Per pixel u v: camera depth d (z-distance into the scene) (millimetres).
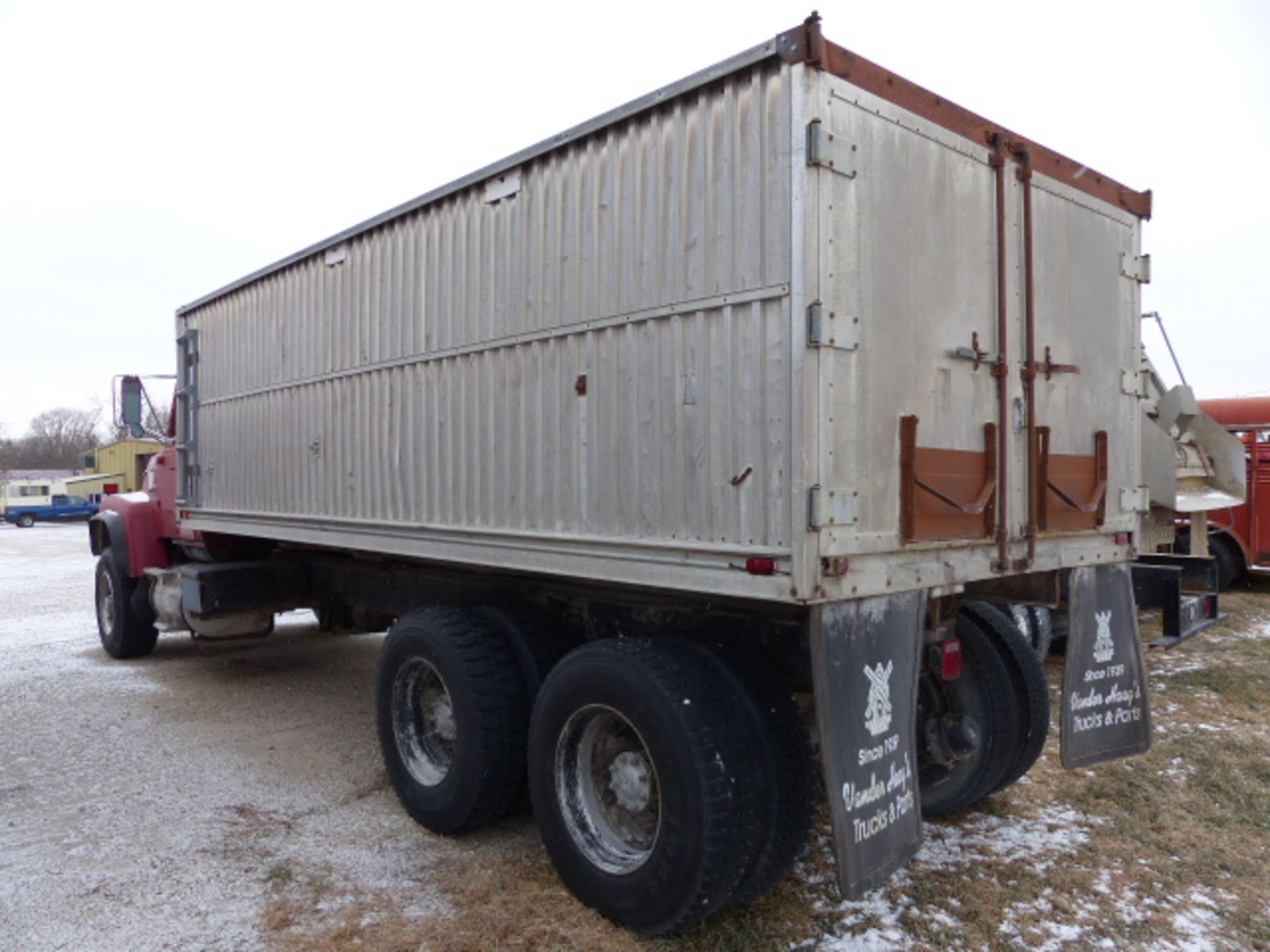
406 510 4758
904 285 3209
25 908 3564
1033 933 3336
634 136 3451
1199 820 4387
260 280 6211
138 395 7859
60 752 5555
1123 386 4434
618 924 3338
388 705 4484
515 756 4016
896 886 3686
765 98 2975
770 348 2945
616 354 3520
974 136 3580
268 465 6137
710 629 3650
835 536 2895
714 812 3021
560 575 3826
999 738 4289
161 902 3598
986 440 3553
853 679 2988
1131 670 4355
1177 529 10953
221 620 7117
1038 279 3904
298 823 4410
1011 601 4164
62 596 13391
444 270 4473
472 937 3285
